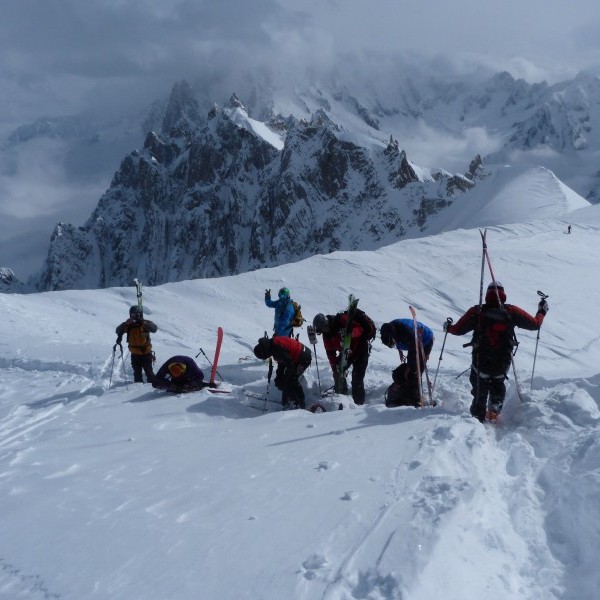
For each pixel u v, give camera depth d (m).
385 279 36.19
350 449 6.59
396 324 9.36
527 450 6.44
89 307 29.20
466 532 4.57
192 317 28.97
